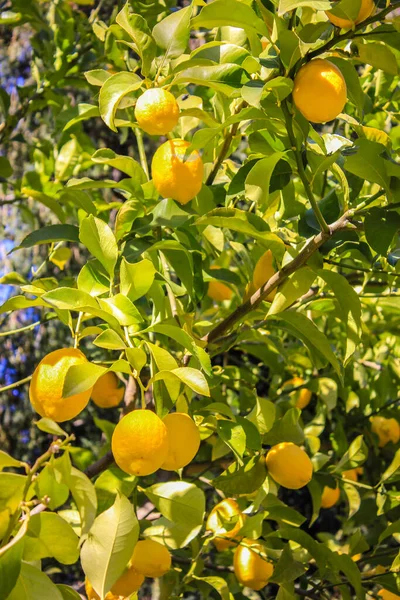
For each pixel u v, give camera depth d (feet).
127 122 4.80
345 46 5.03
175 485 4.76
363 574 5.98
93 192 7.01
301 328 4.91
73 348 4.29
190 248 5.24
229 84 4.69
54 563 7.93
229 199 5.13
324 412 6.53
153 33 4.67
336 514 9.22
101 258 4.58
